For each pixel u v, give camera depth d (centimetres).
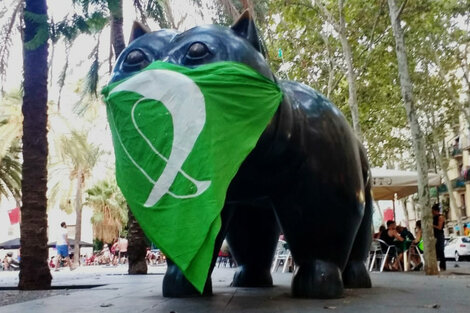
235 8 928
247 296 497
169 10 1020
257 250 632
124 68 402
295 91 489
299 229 466
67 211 3875
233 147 362
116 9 509
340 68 1869
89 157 2809
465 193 4503
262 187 459
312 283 459
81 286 873
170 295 509
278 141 419
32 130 900
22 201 898
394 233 1332
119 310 409
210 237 333
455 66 2491
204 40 390
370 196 612
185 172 347
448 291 536
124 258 3628
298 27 1867
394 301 434
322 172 460
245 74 380
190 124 354
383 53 1825
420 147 1116
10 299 691
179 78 364
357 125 1479
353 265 592
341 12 1532
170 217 342
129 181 361
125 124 370
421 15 1661
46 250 893
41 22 516
